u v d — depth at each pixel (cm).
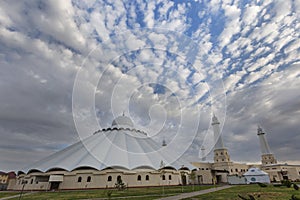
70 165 2934
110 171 2850
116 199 1434
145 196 1548
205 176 4125
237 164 5491
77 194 1912
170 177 3222
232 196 1398
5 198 1788
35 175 2966
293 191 1625
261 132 6034
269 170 5178
